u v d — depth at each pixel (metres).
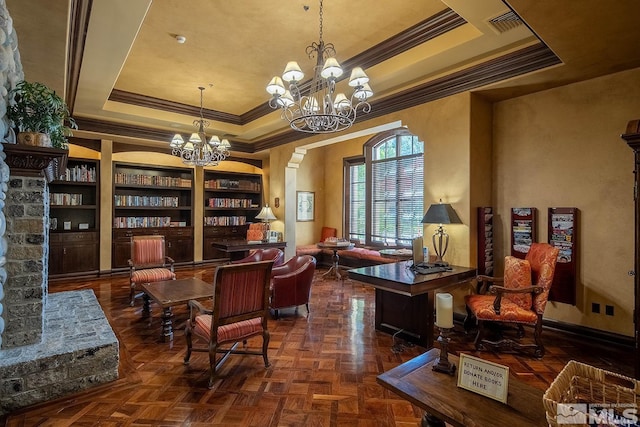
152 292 3.64
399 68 3.84
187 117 6.29
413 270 3.55
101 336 2.61
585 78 3.42
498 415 1.34
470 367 1.54
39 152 2.40
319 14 3.23
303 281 4.17
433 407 1.40
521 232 3.89
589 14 2.34
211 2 3.08
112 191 6.54
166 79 4.86
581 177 3.51
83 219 6.46
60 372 2.30
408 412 2.17
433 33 3.42
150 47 3.93
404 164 6.74
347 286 5.84
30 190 2.45
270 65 4.39
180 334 3.57
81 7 2.66
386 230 7.08
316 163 8.25
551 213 3.69
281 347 3.21
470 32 3.18
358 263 7.14
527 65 3.29
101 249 6.38
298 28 3.49
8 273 2.36
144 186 6.99
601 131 3.38
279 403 2.27
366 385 2.51
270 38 3.71
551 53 3.11
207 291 3.69
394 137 6.94
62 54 3.07
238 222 8.30
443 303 1.68
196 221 7.65
